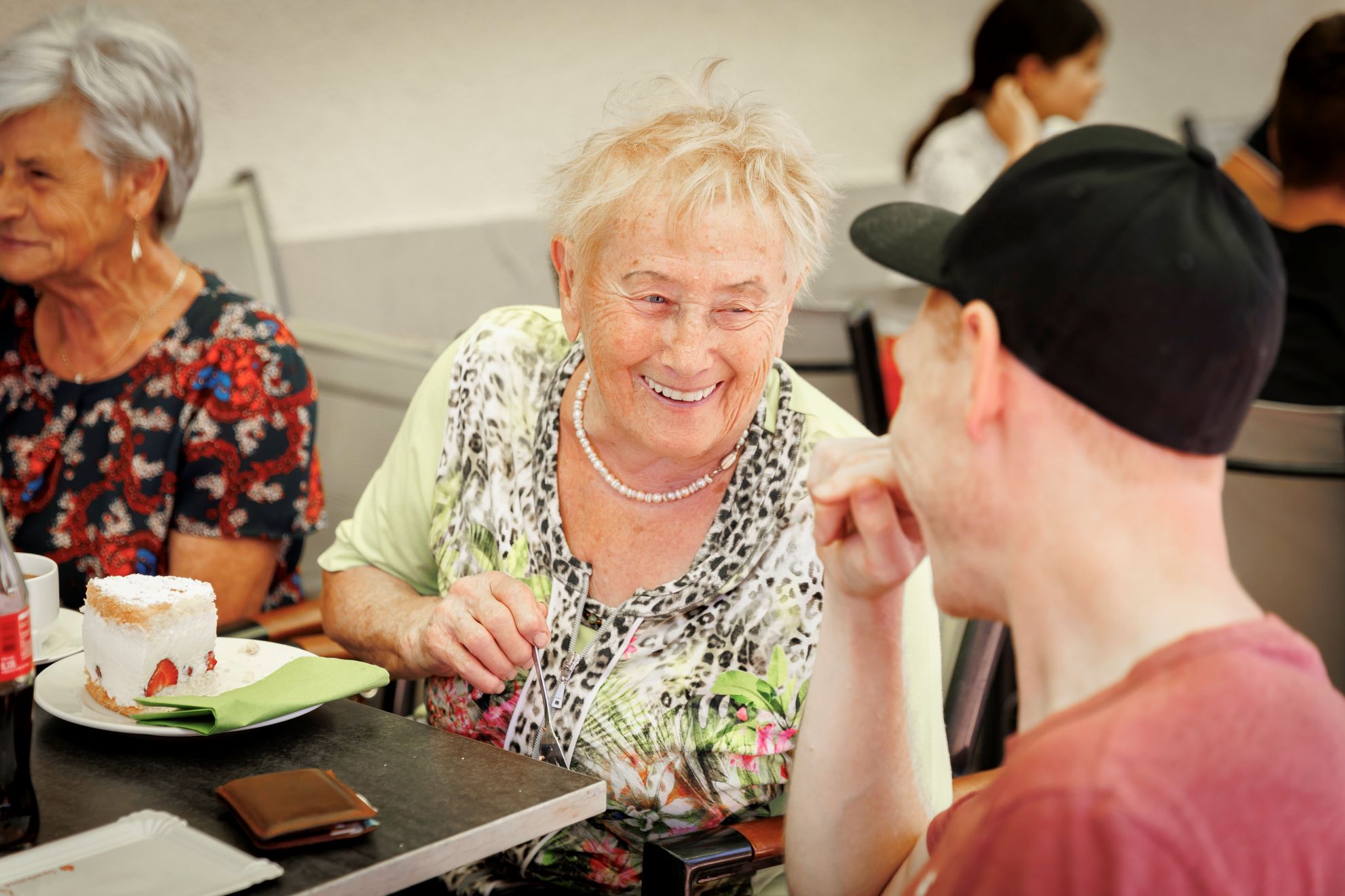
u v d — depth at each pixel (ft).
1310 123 8.05
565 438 4.76
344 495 7.27
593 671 4.50
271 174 11.15
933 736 4.25
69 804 3.33
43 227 5.64
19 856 2.96
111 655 3.81
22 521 6.10
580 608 4.58
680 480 4.55
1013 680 7.72
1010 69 11.92
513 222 12.85
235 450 6.04
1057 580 2.35
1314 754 2.19
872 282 13.15
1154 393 2.24
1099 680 2.30
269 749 3.70
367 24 11.46
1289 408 6.79
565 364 4.83
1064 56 11.75
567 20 12.77
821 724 3.68
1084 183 2.33
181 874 2.89
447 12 11.94
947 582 2.64
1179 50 18.61
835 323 8.05
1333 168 8.11
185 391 6.05
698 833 4.16
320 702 3.81
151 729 3.63
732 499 4.46
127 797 3.37
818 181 4.23
